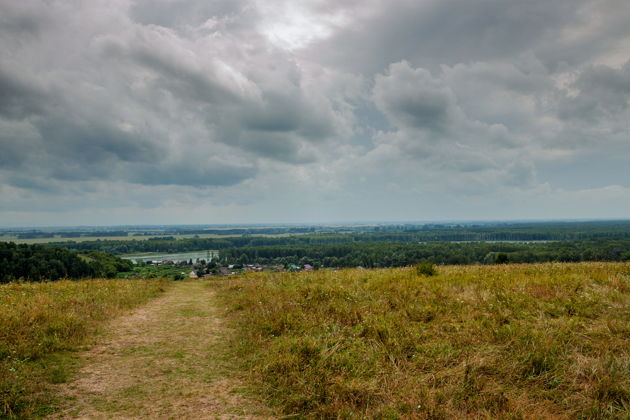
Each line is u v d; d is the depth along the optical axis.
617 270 12.48
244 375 5.72
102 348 7.00
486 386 4.86
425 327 7.42
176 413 4.46
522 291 9.56
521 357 5.52
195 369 5.96
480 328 6.93
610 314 7.25
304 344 6.44
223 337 7.89
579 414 4.26
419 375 5.36
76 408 4.52
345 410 4.46
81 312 9.59
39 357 6.16
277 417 4.45
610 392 4.55
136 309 11.04
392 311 8.79
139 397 4.88
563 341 6.01
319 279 15.08
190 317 9.88
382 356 5.98
